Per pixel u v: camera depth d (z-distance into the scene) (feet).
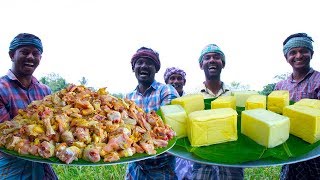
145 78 4.75
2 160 3.72
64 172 6.76
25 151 2.80
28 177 3.73
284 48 5.04
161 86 4.84
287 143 3.30
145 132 3.25
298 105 3.73
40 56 4.18
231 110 3.59
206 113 3.51
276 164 2.81
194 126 3.33
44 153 2.72
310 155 2.97
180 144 3.43
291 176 4.50
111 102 3.58
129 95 5.06
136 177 4.58
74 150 2.71
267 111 3.64
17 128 3.08
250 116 3.46
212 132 3.38
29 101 4.14
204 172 4.47
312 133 3.23
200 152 3.16
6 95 3.93
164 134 3.36
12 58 4.11
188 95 4.46
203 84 5.40
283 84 5.28
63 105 3.42
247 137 3.53
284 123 3.26
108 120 3.25
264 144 3.24
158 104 4.73
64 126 3.04
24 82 4.17
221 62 5.10
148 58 4.68
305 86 4.85
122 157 2.85
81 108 3.34
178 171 5.13
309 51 4.80
